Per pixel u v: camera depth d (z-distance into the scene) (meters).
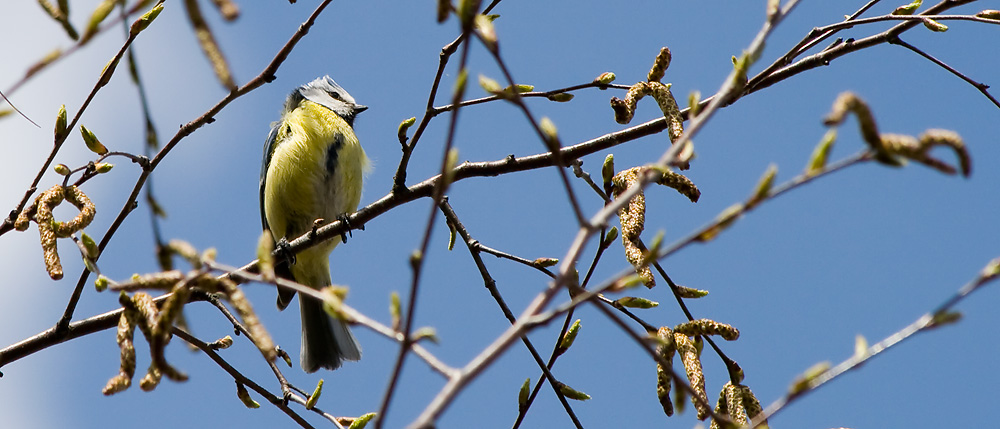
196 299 9.30
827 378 4.17
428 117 8.85
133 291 5.02
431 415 3.76
